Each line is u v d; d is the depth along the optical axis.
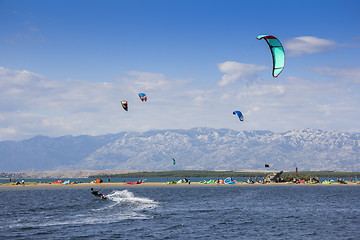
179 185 157.12
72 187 140.25
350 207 65.12
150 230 41.22
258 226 44.53
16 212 56.00
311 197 88.31
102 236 38.00
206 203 71.06
